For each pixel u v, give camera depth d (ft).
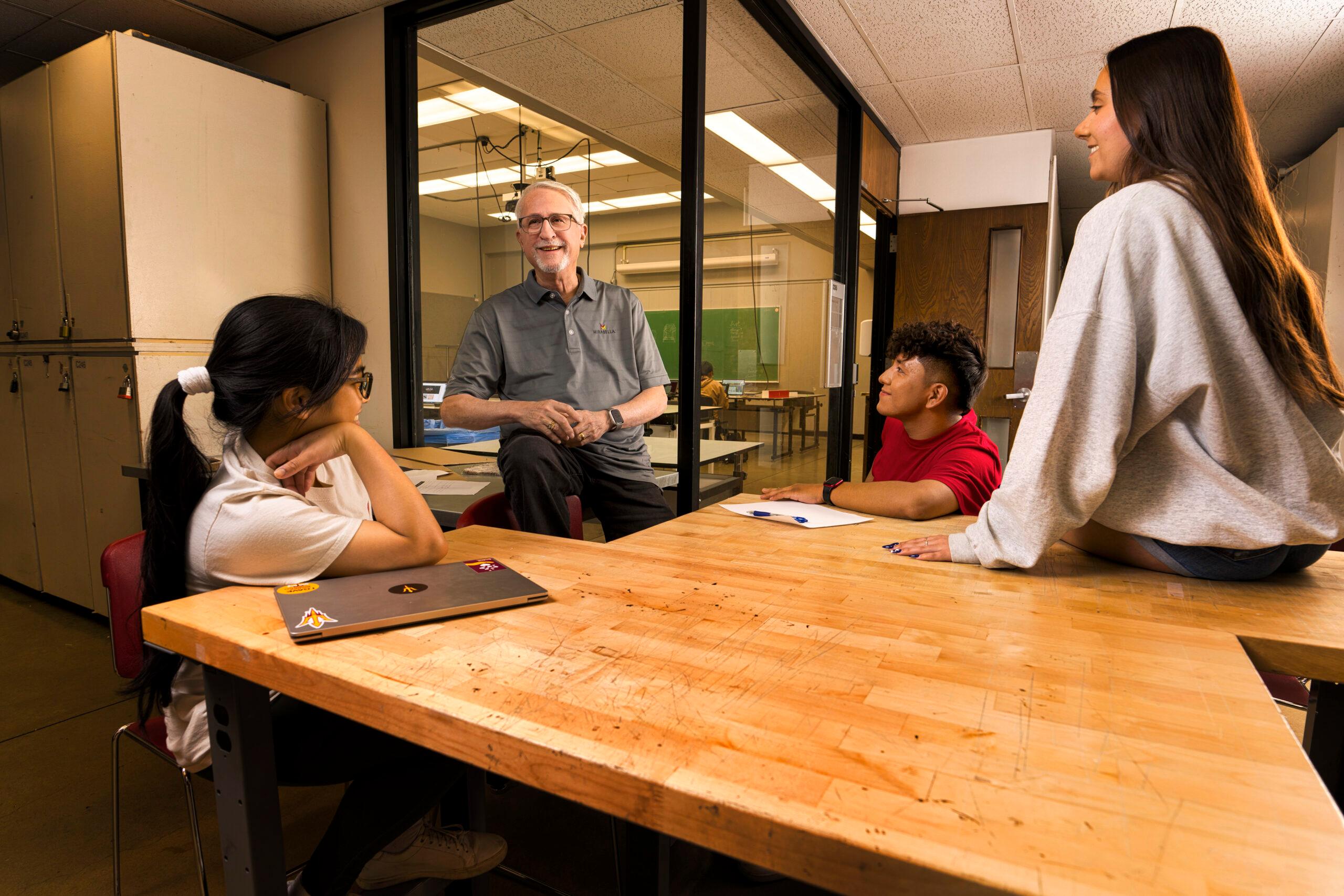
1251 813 1.45
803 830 1.41
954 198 16.21
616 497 7.70
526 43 9.32
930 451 5.43
